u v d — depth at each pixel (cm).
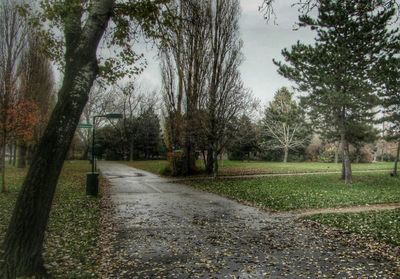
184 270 657
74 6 650
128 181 2472
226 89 2580
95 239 856
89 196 1561
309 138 5369
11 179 2302
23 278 481
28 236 496
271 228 1022
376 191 1939
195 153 3038
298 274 636
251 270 658
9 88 1581
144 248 801
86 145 6625
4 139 1596
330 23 2055
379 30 2058
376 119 2548
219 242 861
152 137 6625
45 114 3044
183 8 878
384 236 901
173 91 2859
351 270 657
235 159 5594
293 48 2295
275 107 5338
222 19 2648
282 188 2020
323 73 2206
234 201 1581
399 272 646
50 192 511
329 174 3091
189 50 2686
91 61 545
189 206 1423
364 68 2248
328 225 1045
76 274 610
